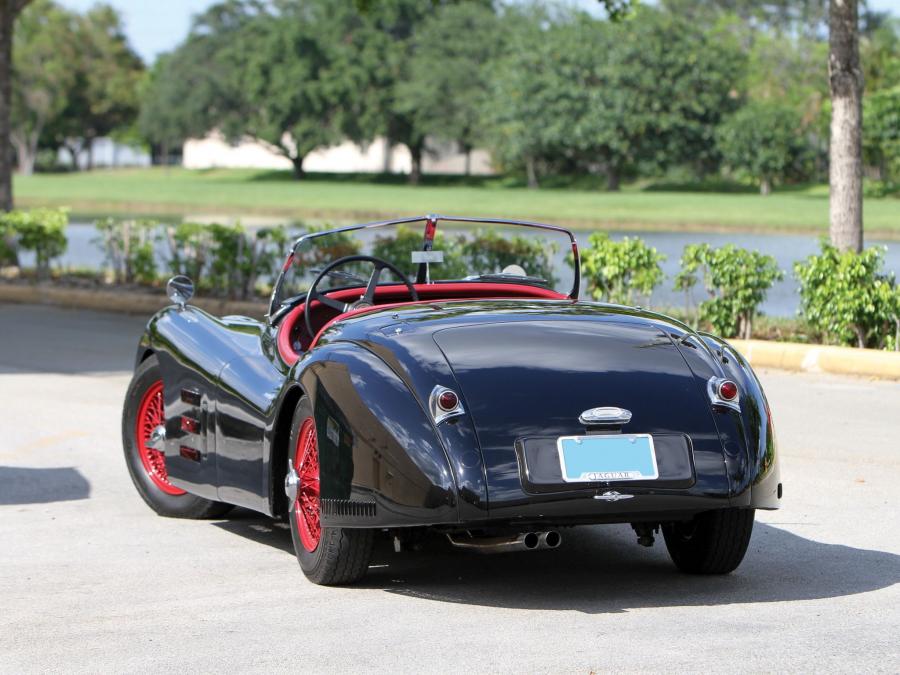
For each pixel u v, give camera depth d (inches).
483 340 288.2
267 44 5413.4
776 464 284.4
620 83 4753.9
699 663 236.1
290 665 241.3
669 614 273.0
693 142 4768.7
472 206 3235.7
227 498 343.0
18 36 7096.5
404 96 5280.5
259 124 5649.6
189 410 358.0
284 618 274.8
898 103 3880.4
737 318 762.8
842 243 813.2
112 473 458.3
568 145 4830.2
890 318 700.0
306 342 362.0
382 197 3809.1
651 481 266.8
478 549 276.5
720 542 299.7
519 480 261.7
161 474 392.8
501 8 5605.3
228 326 376.5
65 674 240.2
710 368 288.8
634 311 319.6
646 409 273.9
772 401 603.5
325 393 283.6
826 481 431.5
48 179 5959.6
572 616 272.4
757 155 4308.6
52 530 371.9
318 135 5487.2
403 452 266.4
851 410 577.6
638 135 4815.5
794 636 253.8
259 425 322.3
